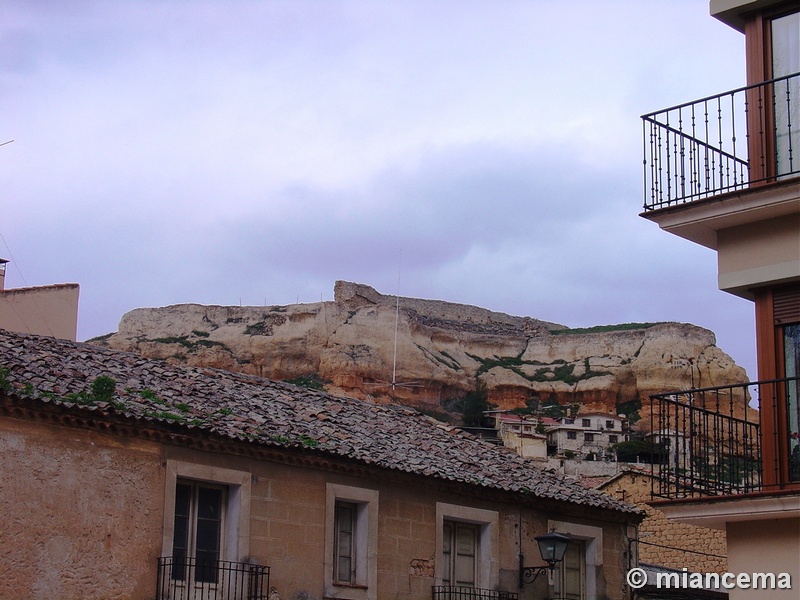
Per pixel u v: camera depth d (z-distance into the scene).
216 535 19.89
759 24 16.09
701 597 26.00
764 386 15.09
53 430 17.80
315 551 20.94
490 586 23.59
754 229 15.34
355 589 21.33
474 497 23.77
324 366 126.06
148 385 20.98
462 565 23.62
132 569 18.34
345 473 21.67
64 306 28.81
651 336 131.88
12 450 17.25
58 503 17.62
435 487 23.02
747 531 14.95
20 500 17.19
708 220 15.31
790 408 15.02
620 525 26.47
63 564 17.52
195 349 130.88
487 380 131.12
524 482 25.06
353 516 22.06
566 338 136.88
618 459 94.19
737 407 93.38
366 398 123.44
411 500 22.70
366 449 22.34
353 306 132.62
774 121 15.82
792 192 14.60
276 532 20.42
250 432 20.28
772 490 14.80
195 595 19.14
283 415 22.55
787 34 15.94
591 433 101.25
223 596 19.42
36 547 17.25
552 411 128.75
